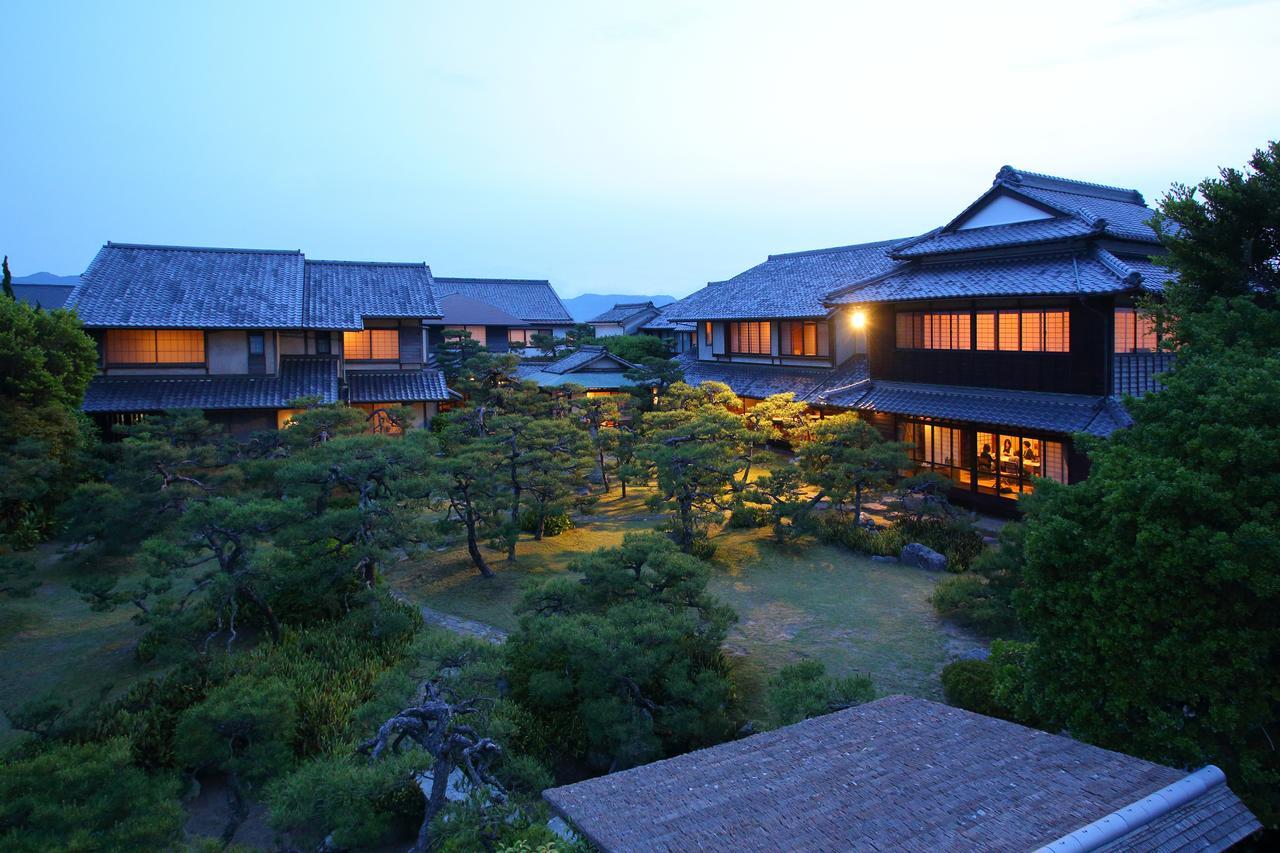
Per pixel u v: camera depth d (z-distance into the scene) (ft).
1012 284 70.74
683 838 19.26
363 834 30.71
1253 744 26.55
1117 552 27.43
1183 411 29.78
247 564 47.75
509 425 67.56
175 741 35.65
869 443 75.05
